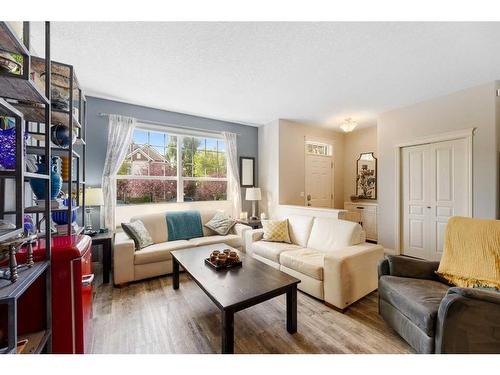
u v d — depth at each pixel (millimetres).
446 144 3480
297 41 2096
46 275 1322
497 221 1886
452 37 2041
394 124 4043
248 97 3459
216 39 2061
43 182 1582
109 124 3459
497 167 2982
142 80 2875
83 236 1741
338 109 4027
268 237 3367
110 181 3438
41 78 1763
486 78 2893
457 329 1323
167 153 4121
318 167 5320
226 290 1703
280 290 1757
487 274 1741
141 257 2777
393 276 1973
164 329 1888
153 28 1910
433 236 3633
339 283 2152
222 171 4742
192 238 3602
